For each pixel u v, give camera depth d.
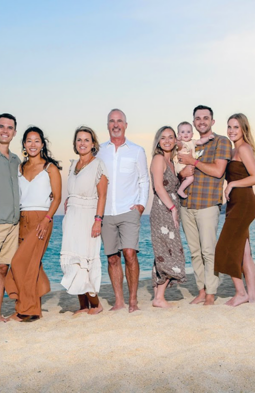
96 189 5.06
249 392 2.86
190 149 5.26
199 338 3.90
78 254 4.91
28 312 4.82
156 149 5.27
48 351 3.69
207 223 5.21
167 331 4.08
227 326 4.22
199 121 5.35
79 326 4.39
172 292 7.24
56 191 4.99
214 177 5.22
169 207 5.13
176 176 5.33
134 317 4.57
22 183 4.99
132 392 2.90
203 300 5.46
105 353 3.60
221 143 5.23
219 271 5.17
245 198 5.20
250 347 3.65
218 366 3.25
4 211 4.86
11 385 3.06
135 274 5.14
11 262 4.85
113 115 5.15
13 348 3.81
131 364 3.35
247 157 5.15
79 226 4.96
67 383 3.06
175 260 5.17
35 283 4.84
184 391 2.89
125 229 5.13
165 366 3.29
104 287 8.12
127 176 5.16
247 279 5.39
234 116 5.26
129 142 5.27
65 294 7.47
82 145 5.01
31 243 4.87
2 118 4.93
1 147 4.98
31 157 5.04
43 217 4.94
